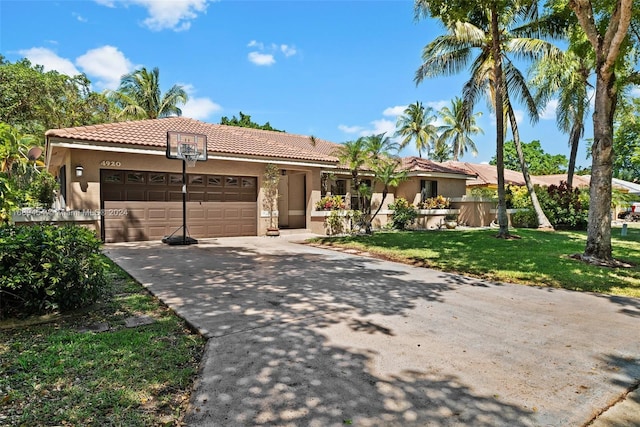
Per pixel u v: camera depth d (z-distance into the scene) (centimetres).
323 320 463
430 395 289
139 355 349
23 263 423
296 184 1789
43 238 446
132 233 1238
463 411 268
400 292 619
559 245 1170
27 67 2667
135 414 257
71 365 323
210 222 1393
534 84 1803
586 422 259
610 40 834
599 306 548
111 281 648
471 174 2269
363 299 570
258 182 1486
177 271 753
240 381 305
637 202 3059
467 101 1670
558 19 1416
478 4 1007
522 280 718
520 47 1480
